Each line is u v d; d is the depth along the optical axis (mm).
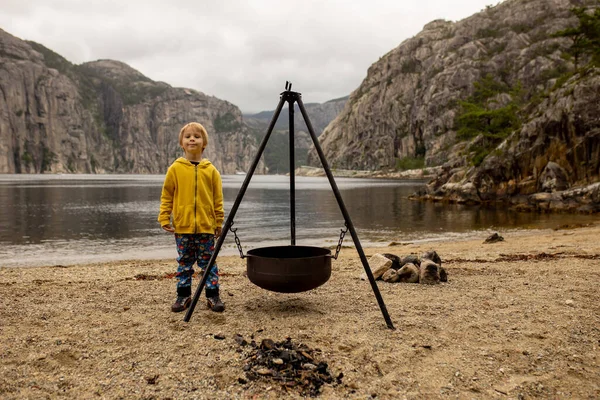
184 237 4559
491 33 196750
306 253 5008
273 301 5094
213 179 4605
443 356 3439
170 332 3914
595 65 38969
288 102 4867
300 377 3041
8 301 4969
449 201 47281
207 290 4668
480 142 57000
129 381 2967
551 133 38875
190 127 4535
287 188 98250
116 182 131000
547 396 2861
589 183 35312
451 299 5176
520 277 6629
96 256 15766
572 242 13430
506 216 30938
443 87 187125
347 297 5293
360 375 3094
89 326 4059
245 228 25688
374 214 34719
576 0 179125
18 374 3041
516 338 3830
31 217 32094
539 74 155125
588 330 4027
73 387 2883
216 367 3193
